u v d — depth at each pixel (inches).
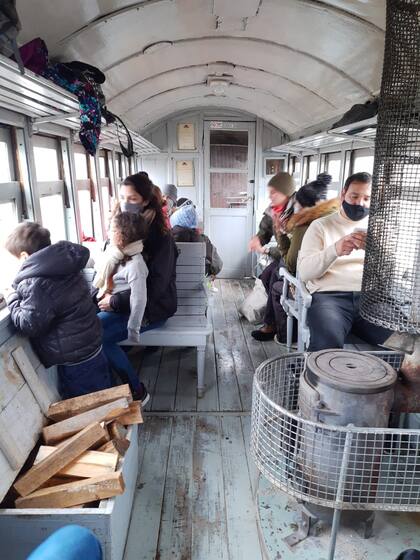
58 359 82.4
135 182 105.7
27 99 84.0
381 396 57.3
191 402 118.6
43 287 74.9
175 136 278.2
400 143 55.6
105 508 61.3
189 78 189.2
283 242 150.1
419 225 55.5
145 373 136.1
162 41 128.6
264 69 165.0
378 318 58.4
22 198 106.5
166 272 108.5
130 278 100.3
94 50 111.4
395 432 51.7
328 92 155.9
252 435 63.2
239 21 117.6
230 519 78.2
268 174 284.8
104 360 90.0
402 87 54.7
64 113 105.1
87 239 166.4
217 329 177.9
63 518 60.3
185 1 101.7
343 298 102.0
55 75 88.4
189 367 140.6
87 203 174.6
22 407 72.8
